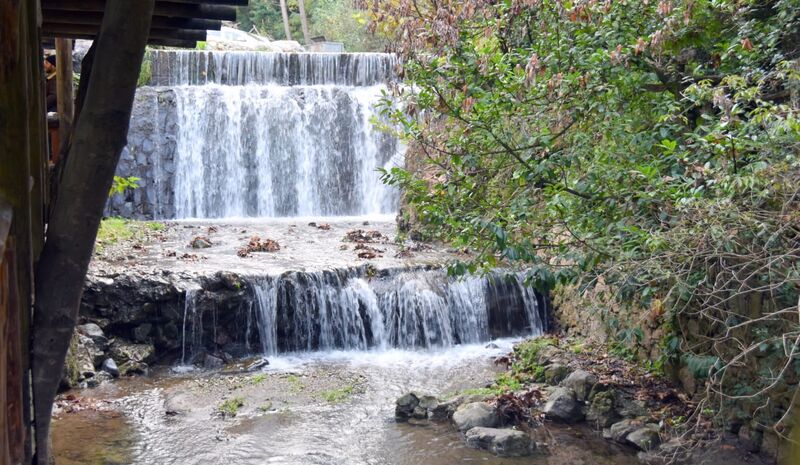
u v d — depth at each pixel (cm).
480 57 677
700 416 672
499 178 693
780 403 605
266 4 3391
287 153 1717
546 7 711
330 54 1834
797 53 658
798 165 507
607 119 650
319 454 690
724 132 585
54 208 358
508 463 671
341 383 887
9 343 301
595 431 733
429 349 1035
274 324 1013
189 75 1769
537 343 929
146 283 975
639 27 684
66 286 361
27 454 356
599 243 598
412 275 1073
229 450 698
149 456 684
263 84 1812
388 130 793
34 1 355
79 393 852
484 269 665
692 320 715
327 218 1659
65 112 931
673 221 551
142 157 1616
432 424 762
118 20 339
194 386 882
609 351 858
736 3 667
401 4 836
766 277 532
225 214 1683
